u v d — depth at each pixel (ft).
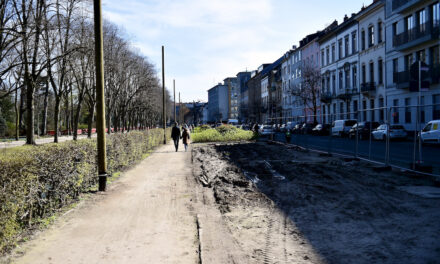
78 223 21.57
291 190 30.27
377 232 18.24
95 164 33.96
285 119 96.12
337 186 31.09
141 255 16.35
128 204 26.73
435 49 94.17
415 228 18.49
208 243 17.65
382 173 37.52
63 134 198.90
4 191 16.20
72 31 69.00
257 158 59.62
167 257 16.10
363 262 14.64
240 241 17.87
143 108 185.68
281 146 86.94
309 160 53.83
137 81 150.51
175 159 62.34
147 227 20.75
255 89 325.83
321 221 20.74
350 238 17.60
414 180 32.71
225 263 15.12
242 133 124.06
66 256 16.28
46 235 19.26
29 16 58.54
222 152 74.79
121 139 47.34
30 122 71.05
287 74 237.04
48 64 67.00
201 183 36.37
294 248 16.62
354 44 143.64
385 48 118.01
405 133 36.58
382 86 120.57
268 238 18.19
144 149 72.02
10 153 25.34
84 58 84.69
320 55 181.06
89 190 31.91
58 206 24.68
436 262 14.20
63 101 159.94
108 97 111.34
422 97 97.40
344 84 152.35
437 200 24.58
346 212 22.36
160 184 35.86
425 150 33.17
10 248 17.08
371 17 127.95
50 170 22.85
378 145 43.06
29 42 59.72
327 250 16.16
